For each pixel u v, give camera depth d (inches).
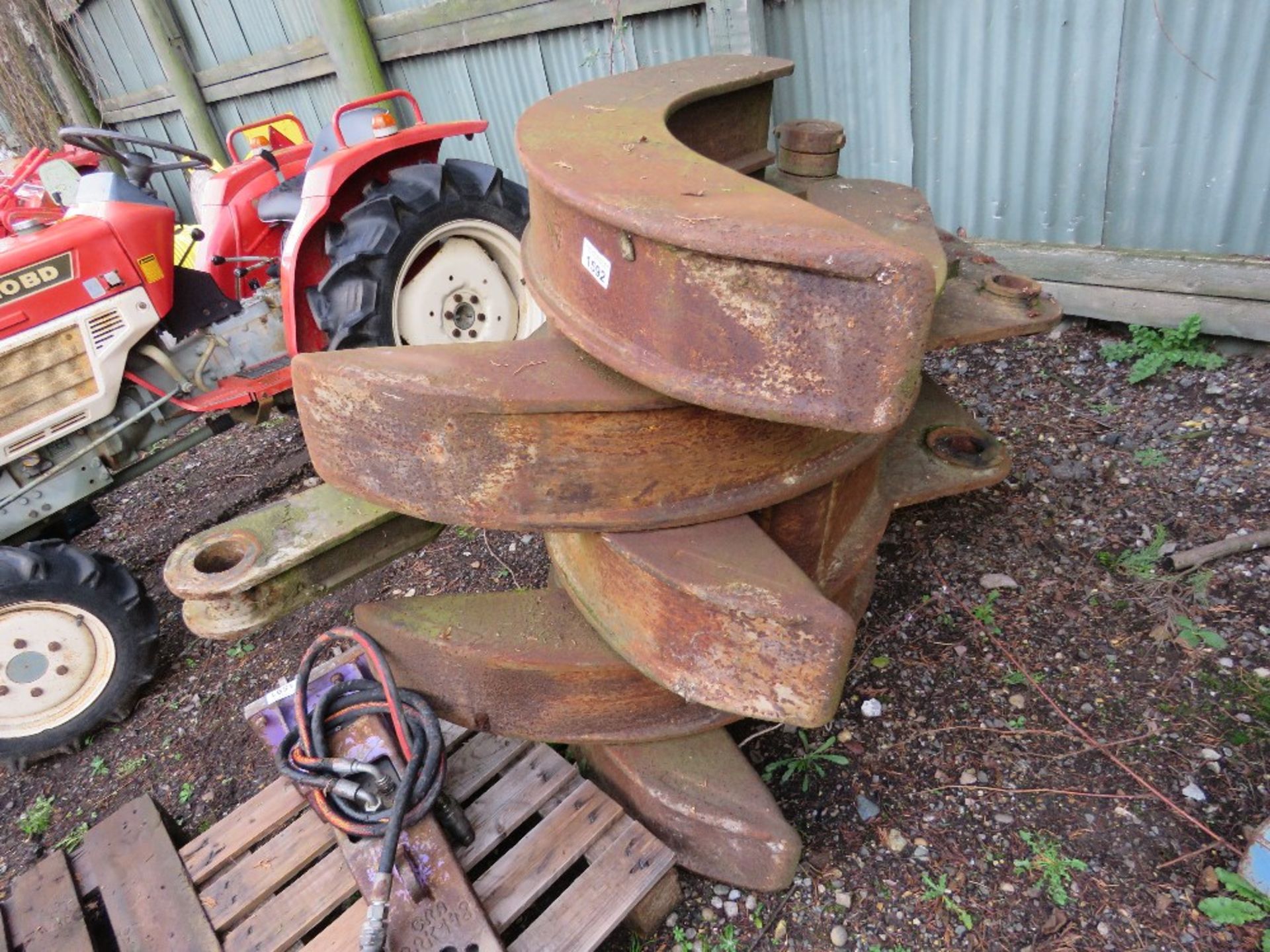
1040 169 117.0
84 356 102.7
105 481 111.7
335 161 111.3
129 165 129.3
